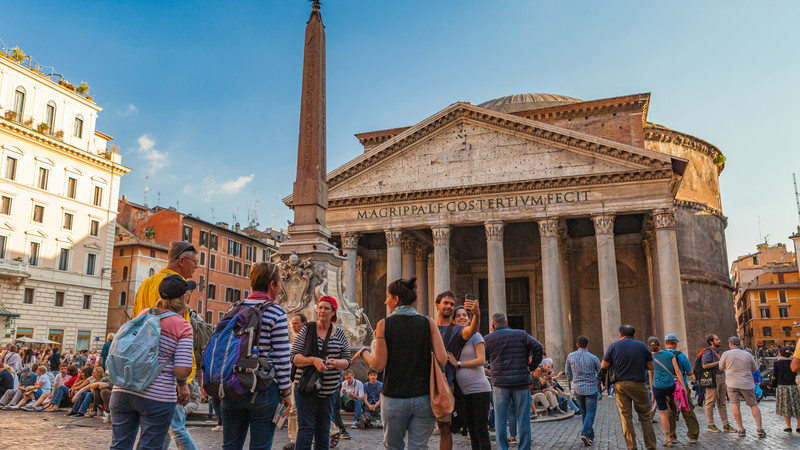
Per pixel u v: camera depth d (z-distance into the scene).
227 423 4.86
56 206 40.50
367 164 36.12
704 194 48.44
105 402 12.45
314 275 11.28
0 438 9.55
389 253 34.66
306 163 12.09
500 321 8.49
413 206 34.88
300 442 5.91
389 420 5.08
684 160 30.84
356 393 12.37
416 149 35.78
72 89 43.38
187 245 5.93
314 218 11.74
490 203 33.69
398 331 5.14
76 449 8.51
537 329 41.34
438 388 5.10
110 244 44.47
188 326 4.75
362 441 10.34
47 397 15.98
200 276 53.47
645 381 9.12
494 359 8.14
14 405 16.11
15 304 37.16
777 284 75.12
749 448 10.01
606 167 32.22
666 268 30.08
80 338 41.34
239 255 59.59
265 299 5.05
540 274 42.28
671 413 10.69
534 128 33.53
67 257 41.09
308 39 12.84
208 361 4.74
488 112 34.19
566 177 32.16
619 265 41.03
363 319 12.89
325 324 6.25
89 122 43.66
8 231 37.28
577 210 32.06
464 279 44.69
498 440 7.99
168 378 4.57
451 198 34.31
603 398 24.64
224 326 4.82
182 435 5.95
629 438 9.03
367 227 35.38
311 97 12.41
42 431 10.75
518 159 33.81
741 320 88.31
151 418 4.44
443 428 6.11
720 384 12.55
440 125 35.41
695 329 44.38
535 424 14.03
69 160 41.72
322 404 6.18
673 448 10.17
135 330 4.56
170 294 4.77
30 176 38.94
